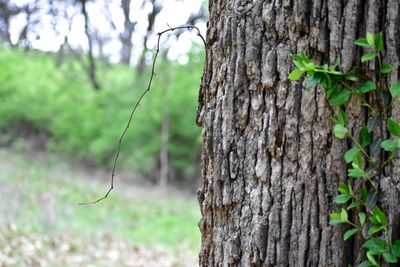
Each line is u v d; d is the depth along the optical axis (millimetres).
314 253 1214
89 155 9516
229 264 1260
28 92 9789
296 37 1210
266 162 1232
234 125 1251
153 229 5746
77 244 4051
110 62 11500
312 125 1211
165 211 6742
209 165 1280
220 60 1266
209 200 1283
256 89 1235
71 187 7098
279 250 1225
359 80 1192
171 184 9094
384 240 1189
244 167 1248
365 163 1199
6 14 10328
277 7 1216
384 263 1197
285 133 1221
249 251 1241
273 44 1223
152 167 9148
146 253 4480
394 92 1174
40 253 3537
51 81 10320
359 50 1191
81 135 9430
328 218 1209
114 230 5223
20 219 4195
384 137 1193
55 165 8758
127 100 9234
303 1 1200
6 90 9867
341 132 1190
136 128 8844
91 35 10531
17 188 5469
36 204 5043
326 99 1201
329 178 1210
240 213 1250
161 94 8742
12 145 9930
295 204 1219
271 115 1228
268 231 1229
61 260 3553
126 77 10164
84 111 9477
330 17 1195
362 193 1199
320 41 1198
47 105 9852
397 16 1187
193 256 4750
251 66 1232
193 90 8500
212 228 1288
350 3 1189
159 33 1348
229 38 1246
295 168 1219
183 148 8828
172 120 8805
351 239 1210
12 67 9906
